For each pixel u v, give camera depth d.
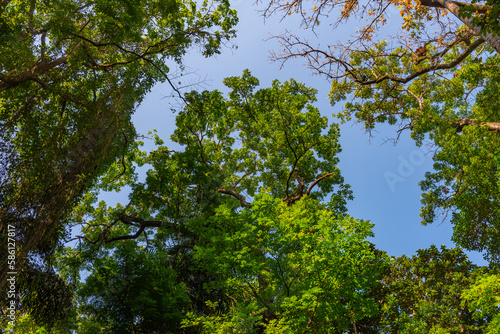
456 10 9.07
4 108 12.91
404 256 19.42
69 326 14.20
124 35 14.42
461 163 18.55
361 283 11.69
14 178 11.94
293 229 12.59
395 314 17.20
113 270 15.52
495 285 11.57
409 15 13.70
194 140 20.58
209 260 12.87
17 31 12.68
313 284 11.52
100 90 14.93
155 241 18.69
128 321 14.98
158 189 18.55
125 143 17.34
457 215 19.91
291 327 11.27
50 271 12.67
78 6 13.30
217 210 12.89
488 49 18.06
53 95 13.66
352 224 12.05
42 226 11.64
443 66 15.48
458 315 16.30
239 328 10.88
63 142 13.05
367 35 14.83
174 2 15.53
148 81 16.36
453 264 18.89
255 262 11.91
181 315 14.12
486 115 17.48
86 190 13.95
